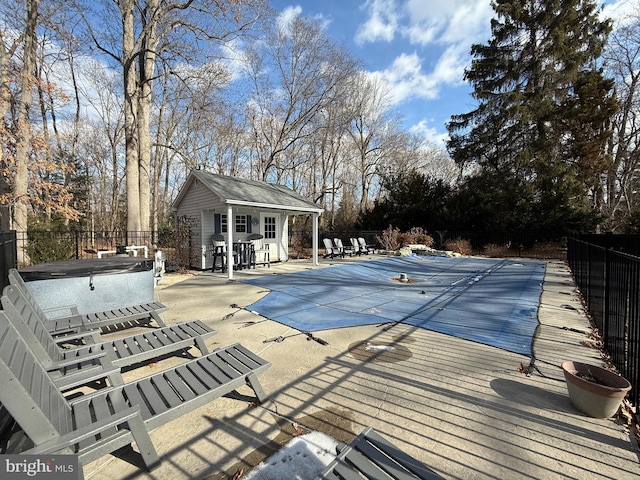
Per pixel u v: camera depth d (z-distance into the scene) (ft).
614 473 5.65
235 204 28.48
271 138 75.31
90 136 76.38
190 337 10.34
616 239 23.90
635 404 7.88
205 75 48.34
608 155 55.72
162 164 82.33
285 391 8.55
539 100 54.90
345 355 10.94
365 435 6.15
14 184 32.73
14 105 38.65
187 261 33.12
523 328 13.88
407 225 65.31
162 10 37.22
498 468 5.77
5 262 14.80
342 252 46.47
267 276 28.50
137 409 5.55
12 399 4.30
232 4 36.04
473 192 61.00
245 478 5.55
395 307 17.66
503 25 59.47
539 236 52.60
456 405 7.82
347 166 95.55
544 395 8.30
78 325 10.97
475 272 31.91
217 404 7.94
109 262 14.97
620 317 10.12
